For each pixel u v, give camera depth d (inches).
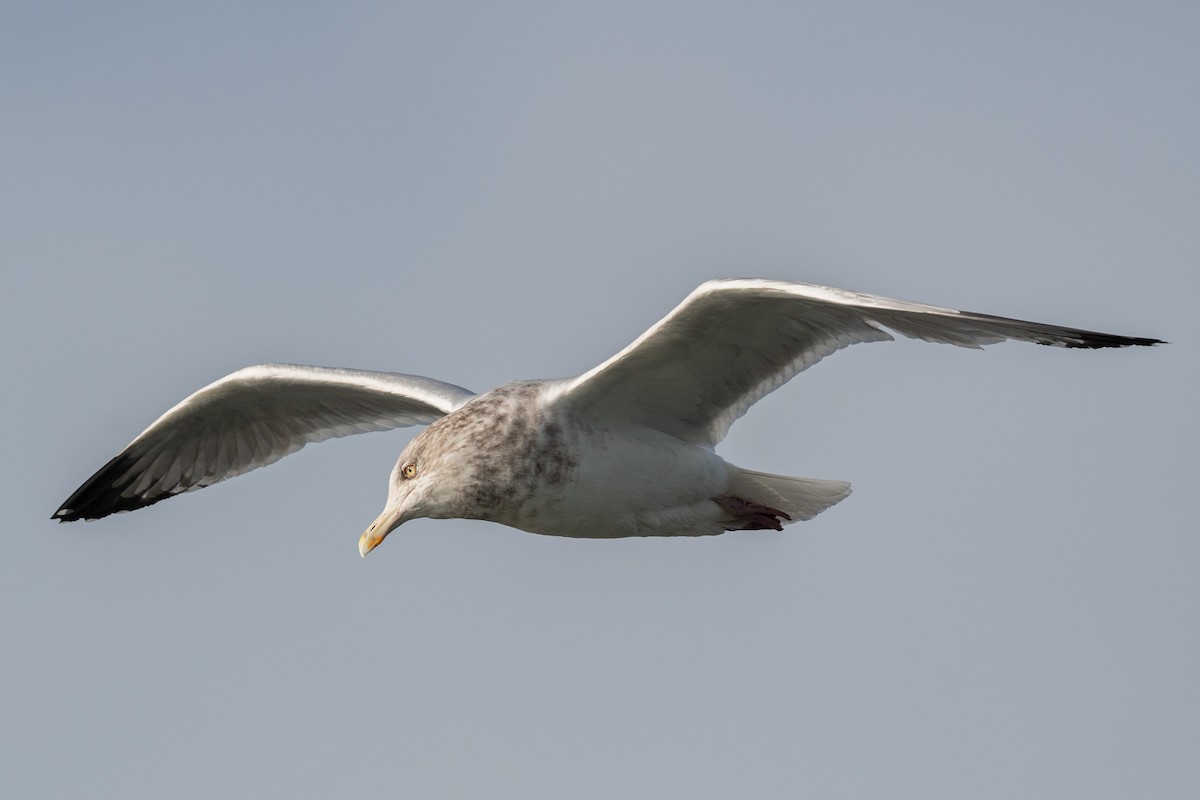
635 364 501.0
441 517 517.0
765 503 548.7
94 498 641.0
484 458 506.3
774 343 507.8
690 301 477.4
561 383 514.3
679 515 534.3
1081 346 469.1
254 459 631.8
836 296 457.1
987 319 462.0
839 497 550.3
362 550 507.8
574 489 513.3
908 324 488.4
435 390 578.9
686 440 531.2
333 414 622.5
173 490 639.1
